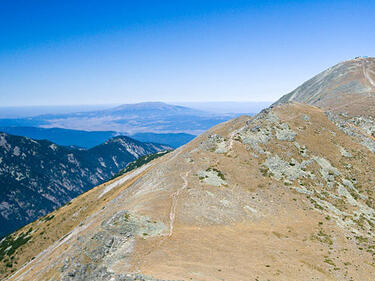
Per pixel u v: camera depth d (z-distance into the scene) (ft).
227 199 184.24
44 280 134.62
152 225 143.02
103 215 242.37
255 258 125.70
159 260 113.91
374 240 168.45
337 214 194.70
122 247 124.98
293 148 263.49
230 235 146.41
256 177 218.79
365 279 122.72
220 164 229.45
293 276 114.83
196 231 144.46
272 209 184.14
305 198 205.36
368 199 226.58
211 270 108.27
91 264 119.75
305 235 159.53
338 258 138.41
